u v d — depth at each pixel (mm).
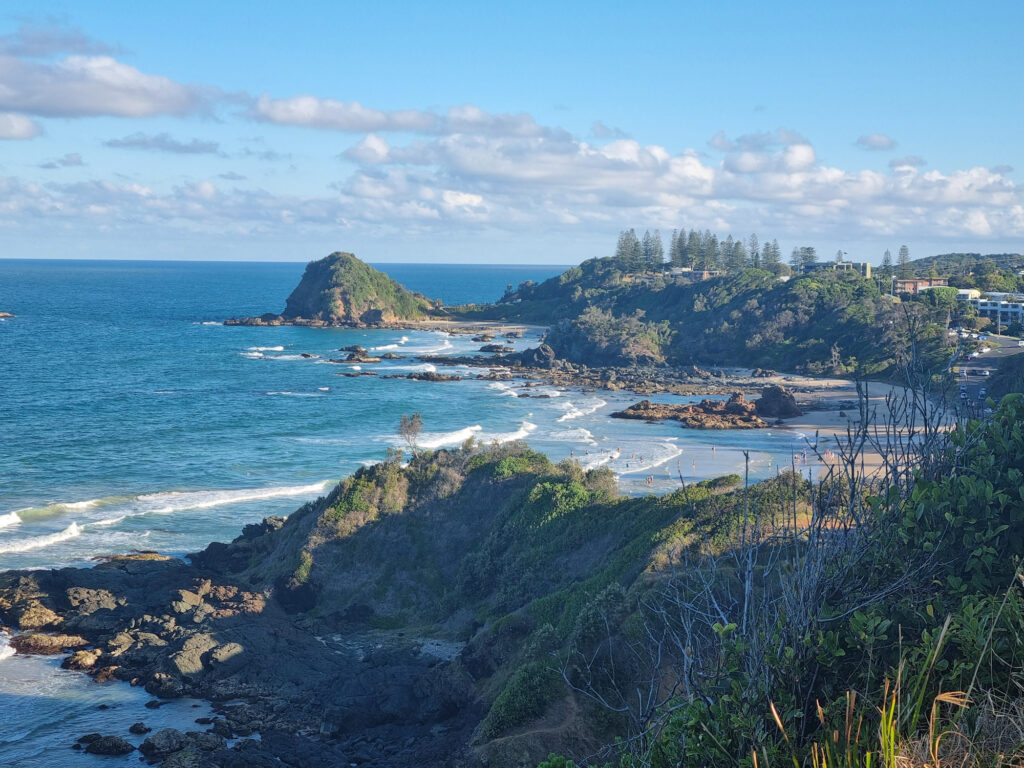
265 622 53469
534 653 39812
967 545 11172
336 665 49656
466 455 69312
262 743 40562
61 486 84062
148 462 95250
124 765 38500
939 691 8852
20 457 94562
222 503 80375
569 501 58625
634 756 11414
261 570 61875
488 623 53094
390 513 63250
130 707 44000
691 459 103438
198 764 36312
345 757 39812
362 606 57438
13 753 39062
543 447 109375
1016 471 11625
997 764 7785
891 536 11031
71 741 40469
